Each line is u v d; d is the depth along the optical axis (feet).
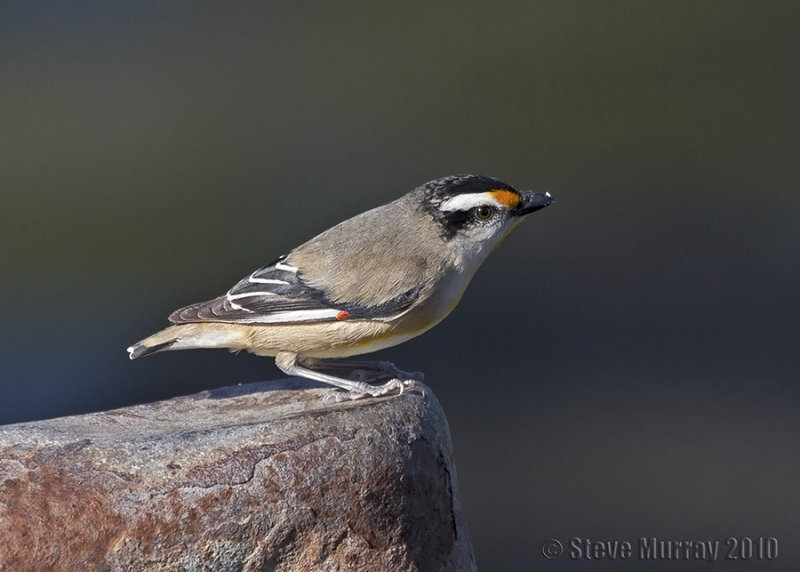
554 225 57.72
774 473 41.68
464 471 42.86
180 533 19.47
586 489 41.63
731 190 59.36
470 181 27.73
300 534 20.16
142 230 58.34
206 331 27.37
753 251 55.11
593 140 63.67
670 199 59.21
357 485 20.53
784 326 49.88
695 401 46.01
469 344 49.85
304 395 26.20
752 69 69.15
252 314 26.71
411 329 27.32
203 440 20.42
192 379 48.47
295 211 59.36
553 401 46.50
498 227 27.73
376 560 20.66
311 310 26.58
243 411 25.05
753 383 46.60
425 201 27.76
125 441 20.43
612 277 53.83
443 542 21.86
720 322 50.42
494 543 39.32
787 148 62.08
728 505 39.99
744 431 44.04
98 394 48.11
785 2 73.92
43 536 18.93
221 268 55.36
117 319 52.70
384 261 26.89
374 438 21.01
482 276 54.29
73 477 19.54
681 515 39.65
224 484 19.77
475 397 46.91
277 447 20.36
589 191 60.39
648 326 50.47
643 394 46.60
